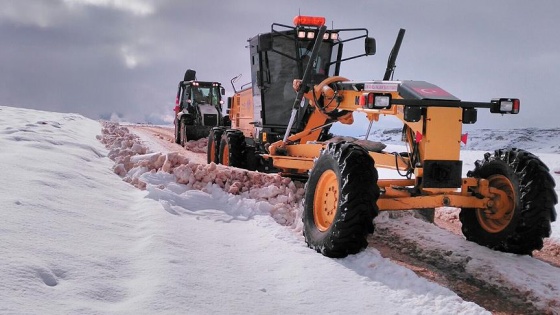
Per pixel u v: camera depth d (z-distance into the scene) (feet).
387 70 19.01
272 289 9.67
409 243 14.43
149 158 20.34
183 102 53.67
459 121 12.65
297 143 21.83
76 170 17.67
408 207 12.87
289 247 12.49
